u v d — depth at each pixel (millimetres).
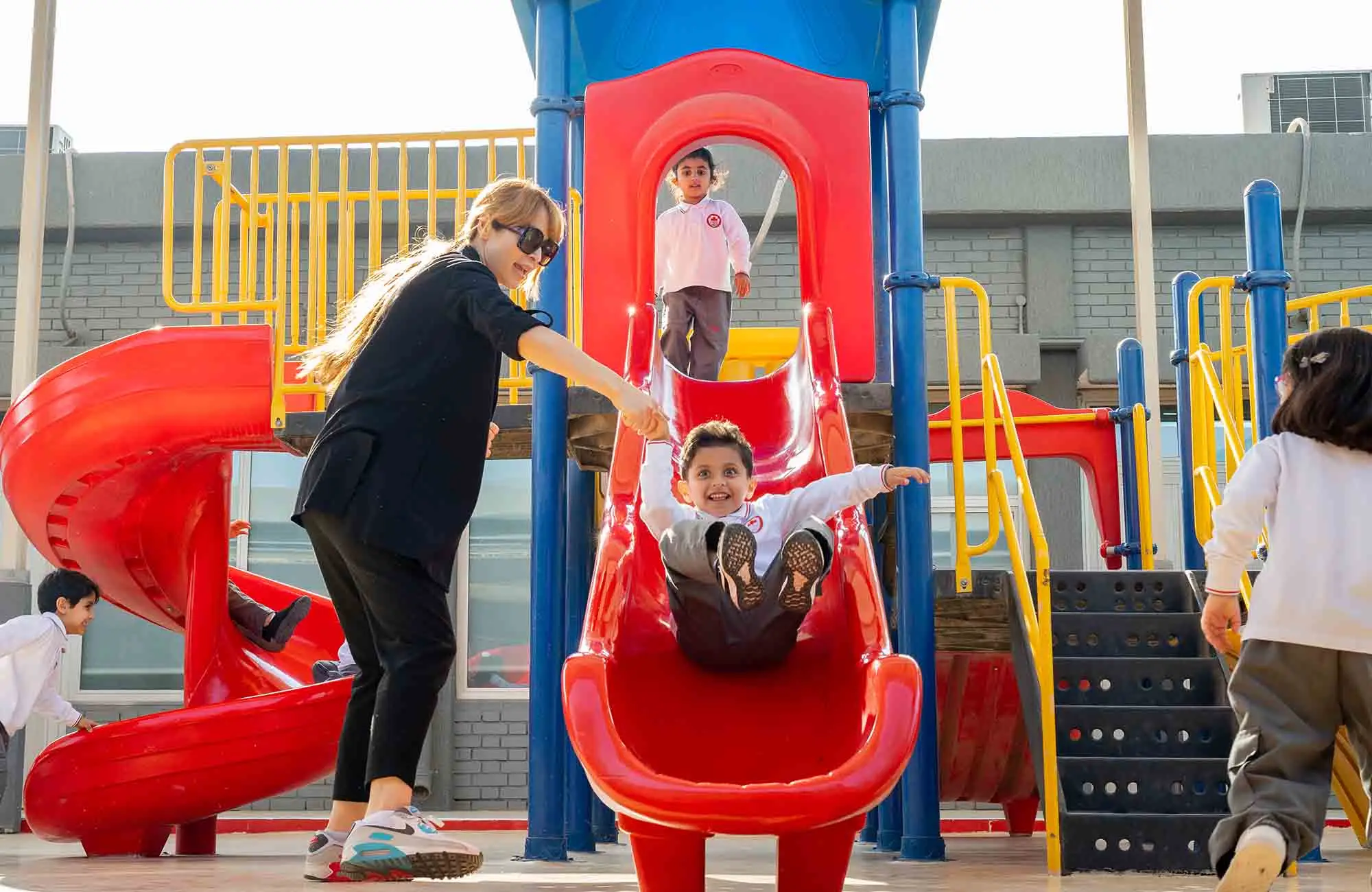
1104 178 10328
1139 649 4918
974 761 6992
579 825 5828
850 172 4867
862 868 4441
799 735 3148
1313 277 10477
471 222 3191
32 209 8312
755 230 10445
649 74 4898
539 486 4812
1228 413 5195
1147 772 4262
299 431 5461
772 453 4422
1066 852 4059
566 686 2844
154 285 10562
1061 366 10383
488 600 10258
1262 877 2395
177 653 10172
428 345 2914
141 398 5477
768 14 5625
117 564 6473
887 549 5965
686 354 5609
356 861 2822
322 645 7469
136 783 5551
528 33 5750
